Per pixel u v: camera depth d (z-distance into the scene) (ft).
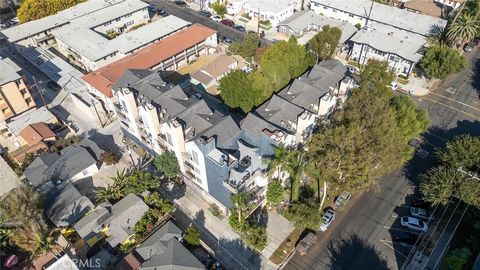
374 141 179.63
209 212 204.74
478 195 179.73
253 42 307.58
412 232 192.03
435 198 188.44
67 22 362.74
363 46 314.55
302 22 356.18
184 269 165.89
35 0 370.94
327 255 183.52
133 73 245.45
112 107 251.19
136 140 241.76
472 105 274.36
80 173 222.28
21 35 339.16
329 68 253.85
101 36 339.77
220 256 183.21
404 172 224.74
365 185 180.86
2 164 236.63
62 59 327.26
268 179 193.98
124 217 191.62
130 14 381.81
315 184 216.74
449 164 201.05
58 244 186.91
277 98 219.61
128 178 206.90
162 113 216.95
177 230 184.65
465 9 335.67
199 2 422.41
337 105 245.65
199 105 215.10
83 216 195.83
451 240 187.32
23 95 263.49
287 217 186.29
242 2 394.52
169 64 312.29
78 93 279.90
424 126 224.53
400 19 342.03
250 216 199.00
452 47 323.37
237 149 194.39
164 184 220.23
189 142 187.83
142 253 177.37
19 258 181.68
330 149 173.47
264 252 184.65
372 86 237.45
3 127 261.24
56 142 245.24
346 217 201.05
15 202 174.29
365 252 184.44
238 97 250.16
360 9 360.69
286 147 199.62
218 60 310.04
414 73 308.60
